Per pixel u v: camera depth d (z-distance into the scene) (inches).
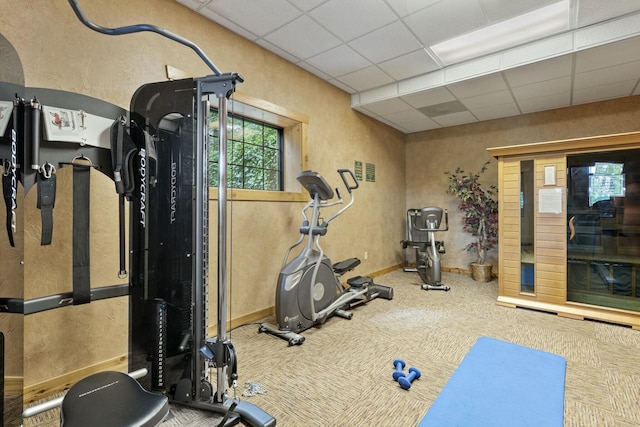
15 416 50.5
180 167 72.3
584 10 106.8
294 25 116.6
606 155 128.6
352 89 179.9
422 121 217.6
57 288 80.8
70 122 64.7
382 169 221.3
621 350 101.5
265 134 146.8
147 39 96.7
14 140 54.5
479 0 102.7
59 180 81.0
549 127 193.0
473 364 93.1
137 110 73.5
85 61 84.2
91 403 46.6
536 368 90.4
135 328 74.0
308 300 122.5
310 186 126.0
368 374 88.8
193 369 70.6
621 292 129.1
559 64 131.5
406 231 249.0
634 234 127.0
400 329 122.1
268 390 81.2
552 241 138.8
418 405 74.6
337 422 68.9
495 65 138.3
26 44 74.7
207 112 71.6
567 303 135.3
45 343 78.2
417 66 150.9
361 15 110.4
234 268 123.3
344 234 185.2
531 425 66.7
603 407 73.0
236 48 121.7
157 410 45.9
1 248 49.6
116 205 91.4
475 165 221.0
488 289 181.2
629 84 153.5
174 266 72.4
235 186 130.8
